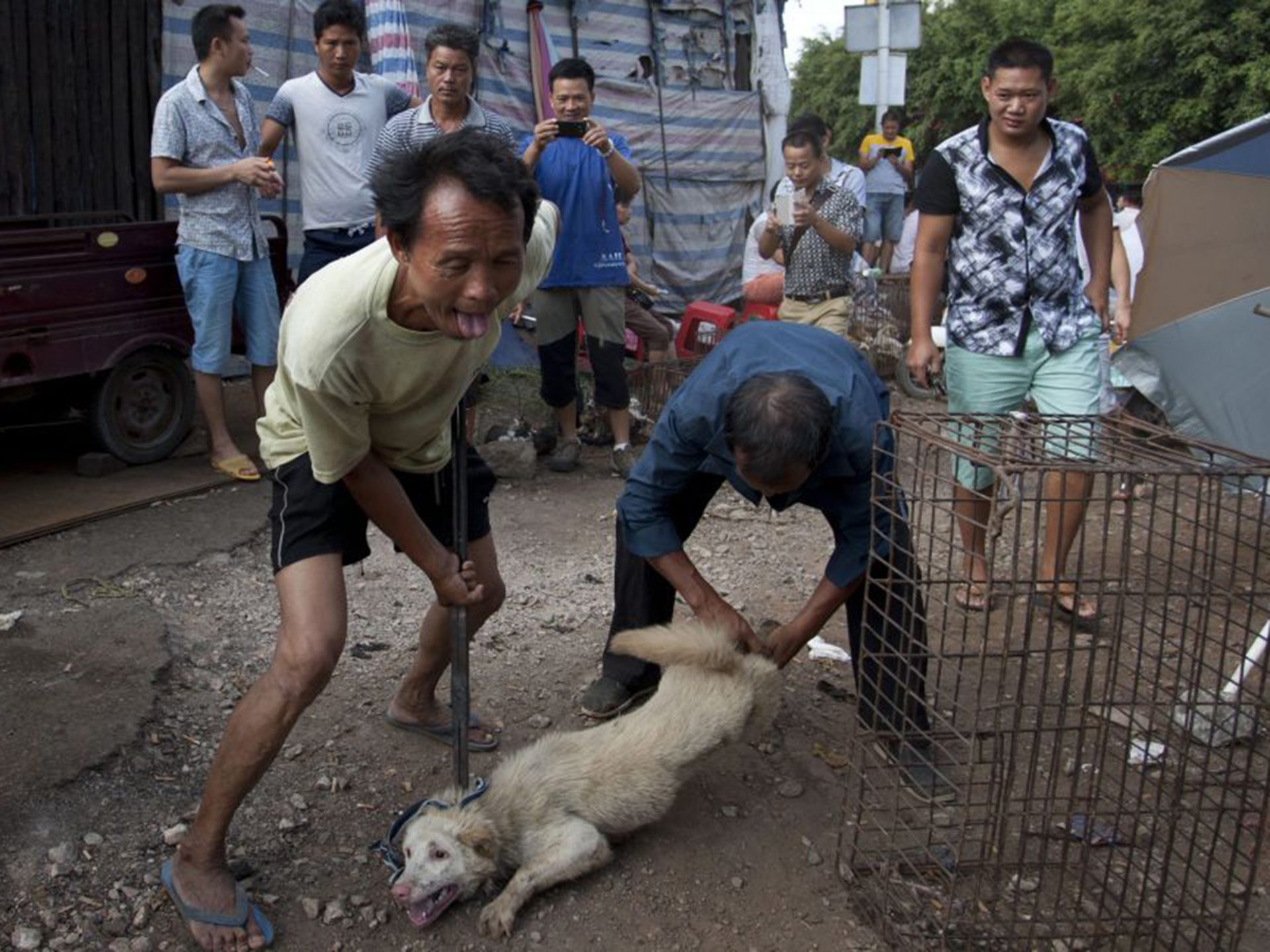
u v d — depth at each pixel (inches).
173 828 119.4
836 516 117.0
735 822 128.0
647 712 124.8
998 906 113.6
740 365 114.3
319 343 87.1
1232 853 113.0
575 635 171.3
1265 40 745.0
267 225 293.6
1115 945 105.3
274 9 284.7
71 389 217.5
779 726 148.1
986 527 108.1
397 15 288.0
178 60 274.5
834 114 1382.9
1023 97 162.9
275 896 111.7
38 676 142.4
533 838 113.3
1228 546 205.9
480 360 104.9
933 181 175.2
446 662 134.5
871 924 113.1
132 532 191.0
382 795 128.6
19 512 191.8
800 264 267.3
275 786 128.3
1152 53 780.6
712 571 201.0
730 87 403.5
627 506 124.6
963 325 177.6
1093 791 101.9
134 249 209.6
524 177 80.7
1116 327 262.4
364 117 224.4
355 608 174.2
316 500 104.3
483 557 124.9
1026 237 170.9
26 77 247.9
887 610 111.7
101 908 108.0
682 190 394.6
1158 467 97.1
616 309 243.4
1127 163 800.3
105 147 265.1
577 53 354.3
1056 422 120.5
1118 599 98.6
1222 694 141.7
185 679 148.6
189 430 230.1
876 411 114.1
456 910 111.7
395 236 80.9
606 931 110.3
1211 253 177.9
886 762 130.3
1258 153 170.2
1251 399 176.9
